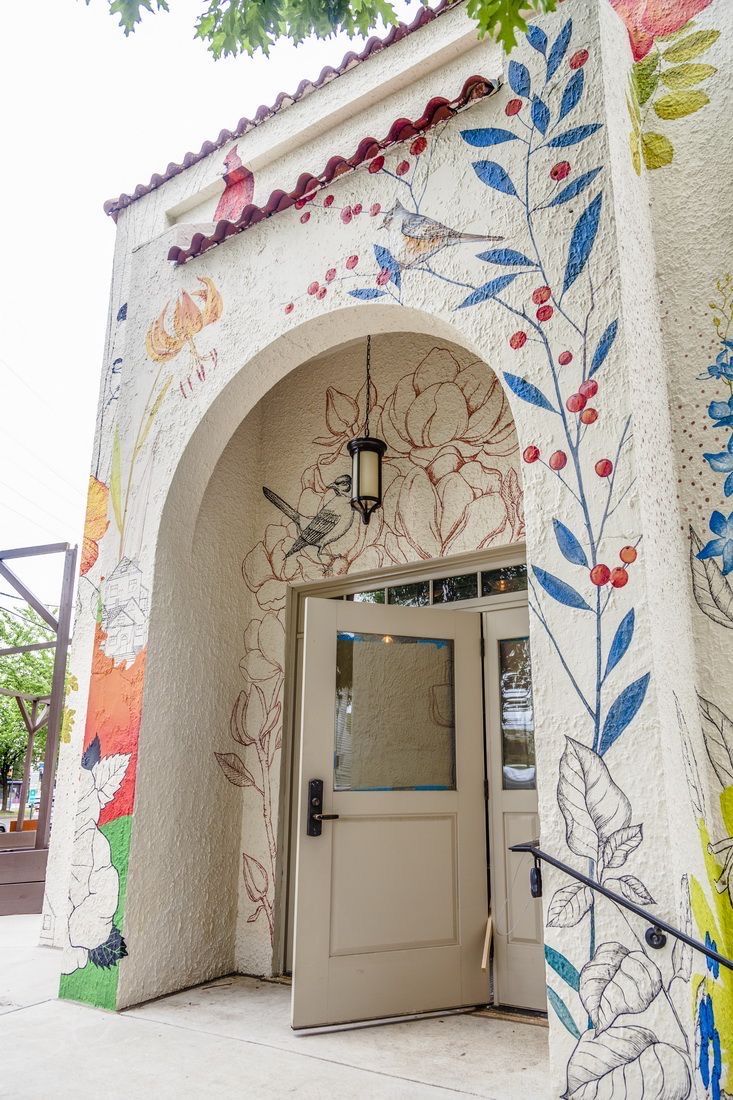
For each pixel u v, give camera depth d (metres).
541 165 2.74
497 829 3.64
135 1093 2.41
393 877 3.40
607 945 1.99
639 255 2.69
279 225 3.66
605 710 2.13
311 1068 2.65
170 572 3.86
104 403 4.79
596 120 2.62
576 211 2.59
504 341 2.67
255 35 2.65
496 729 3.76
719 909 2.26
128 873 3.38
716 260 2.78
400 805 3.51
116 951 3.31
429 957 3.36
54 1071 2.58
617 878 2.01
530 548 2.39
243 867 4.15
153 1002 3.41
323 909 3.24
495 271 2.78
